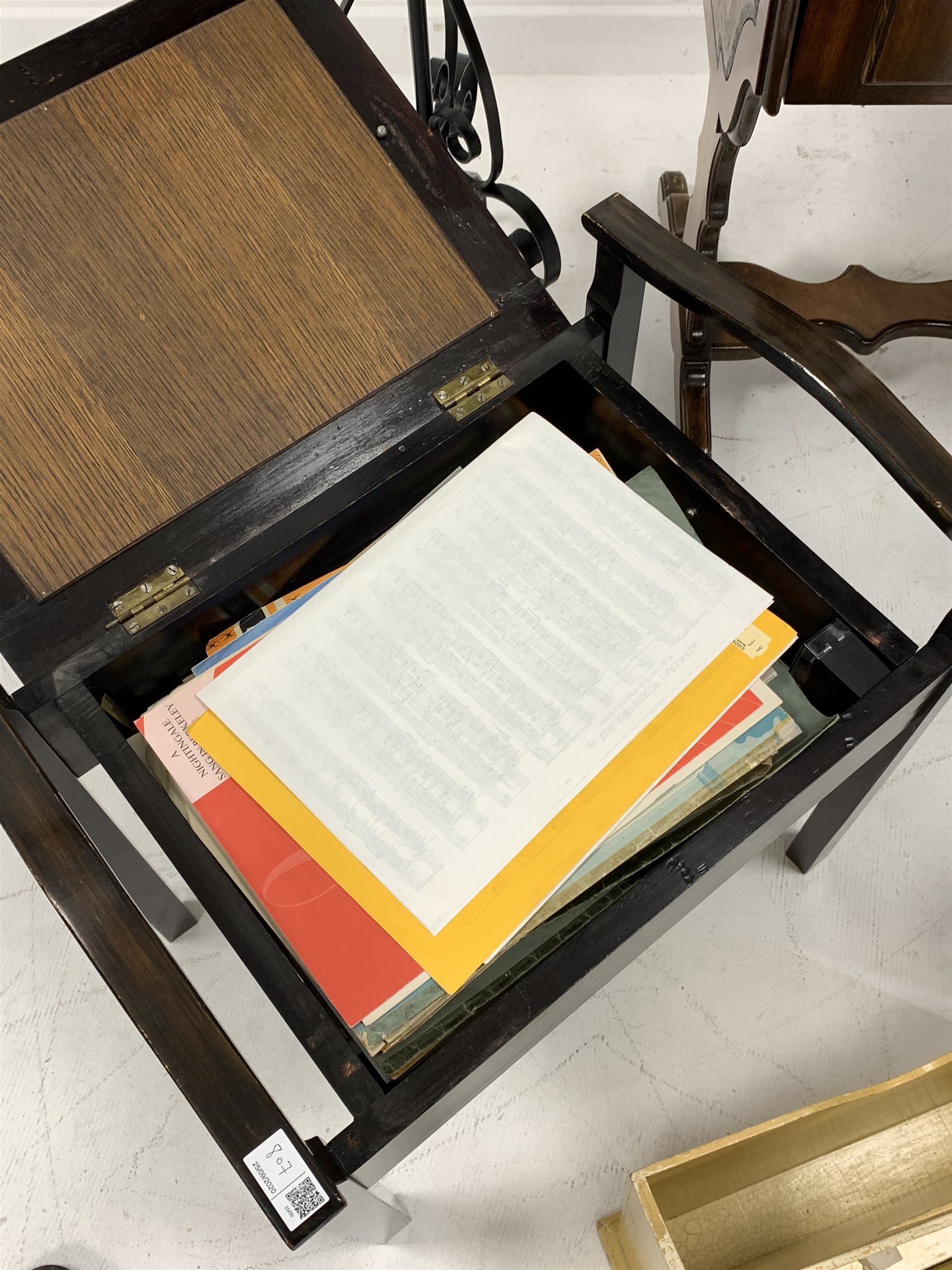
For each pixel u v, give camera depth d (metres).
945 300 1.38
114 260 0.86
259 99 0.90
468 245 0.91
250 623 0.88
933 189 1.61
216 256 0.88
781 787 0.76
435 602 0.84
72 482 0.84
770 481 1.44
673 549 0.84
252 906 0.78
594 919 0.73
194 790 0.80
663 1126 1.14
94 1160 1.14
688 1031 1.18
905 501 1.42
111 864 0.98
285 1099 1.17
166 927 1.19
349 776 0.79
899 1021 1.18
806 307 1.38
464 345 0.90
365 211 0.90
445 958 0.73
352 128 0.91
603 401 0.90
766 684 0.82
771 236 1.59
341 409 0.88
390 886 0.75
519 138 1.67
